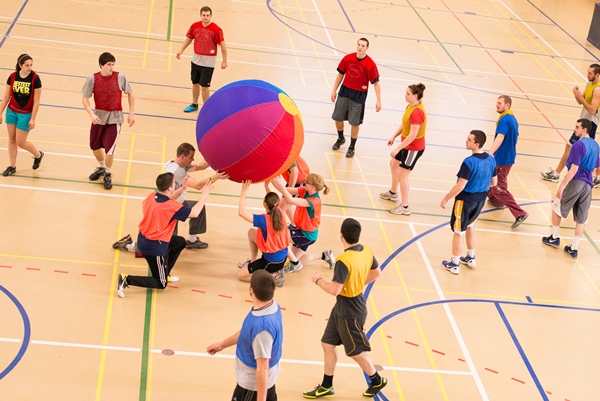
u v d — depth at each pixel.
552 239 10.41
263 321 5.61
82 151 11.03
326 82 14.84
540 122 14.66
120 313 7.79
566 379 7.77
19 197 9.61
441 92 15.30
